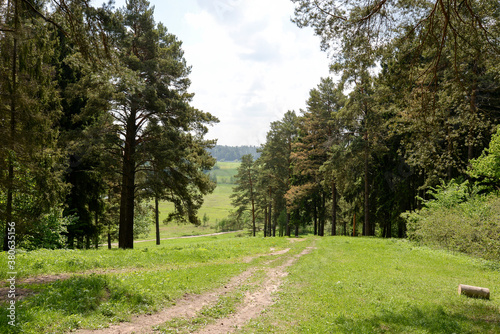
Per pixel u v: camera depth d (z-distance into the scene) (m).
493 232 16.83
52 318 6.89
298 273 14.71
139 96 20.70
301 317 8.36
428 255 18.78
